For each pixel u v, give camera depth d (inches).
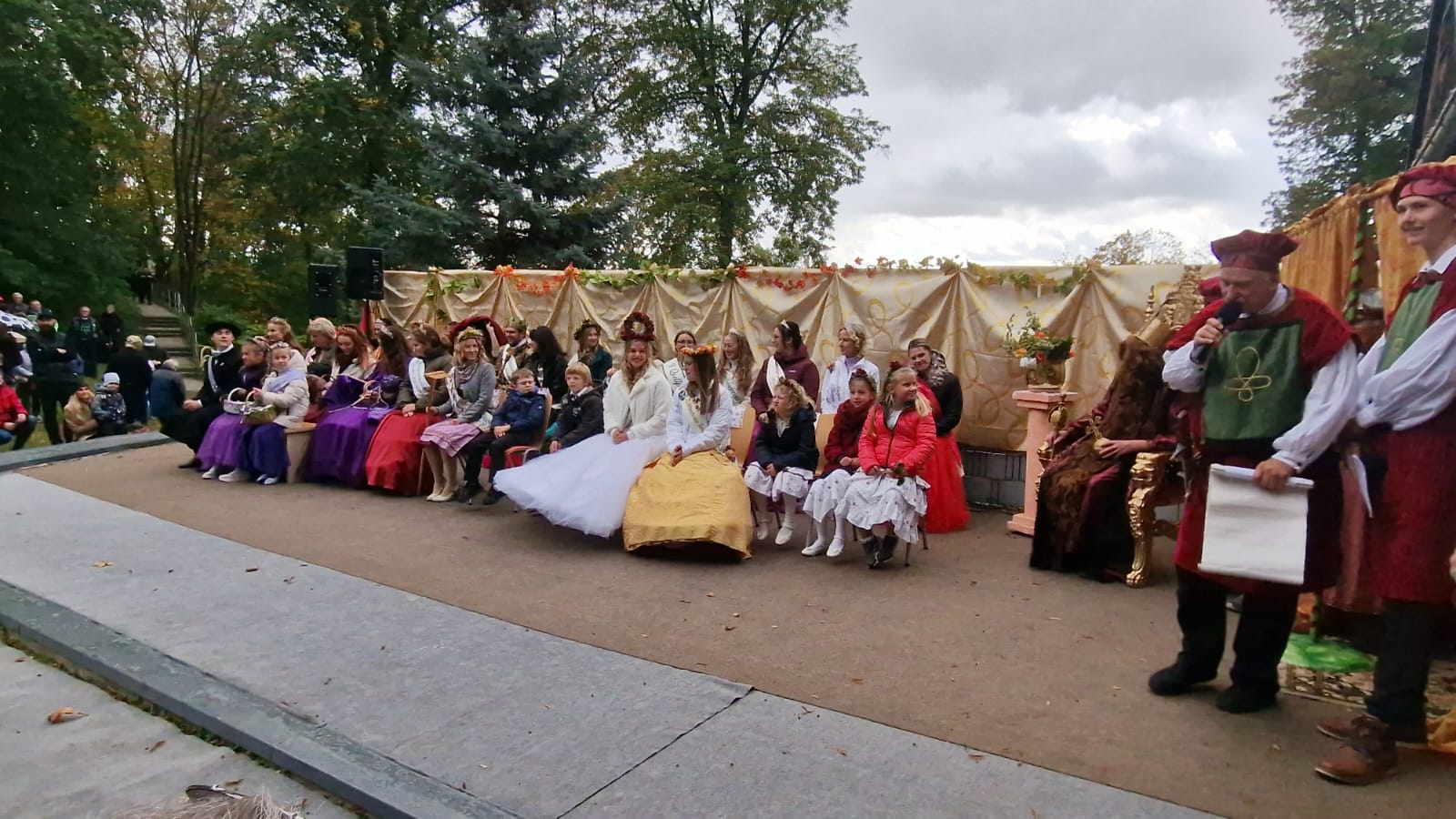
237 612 180.1
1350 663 146.9
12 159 810.2
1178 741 126.5
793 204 929.5
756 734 128.6
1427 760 120.2
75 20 818.2
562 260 577.9
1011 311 284.4
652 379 250.8
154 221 1182.3
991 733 129.0
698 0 905.5
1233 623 181.6
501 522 261.3
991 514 279.9
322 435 311.7
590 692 143.3
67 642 161.2
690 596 193.6
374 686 145.4
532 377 289.0
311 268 428.5
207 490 299.7
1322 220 164.7
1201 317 134.9
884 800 111.1
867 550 214.7
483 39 588.4
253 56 935.7
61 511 266.2
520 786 114.9
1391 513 117.5
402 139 893.8
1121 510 206.5
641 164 915.4
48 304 850.1
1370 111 668.7
